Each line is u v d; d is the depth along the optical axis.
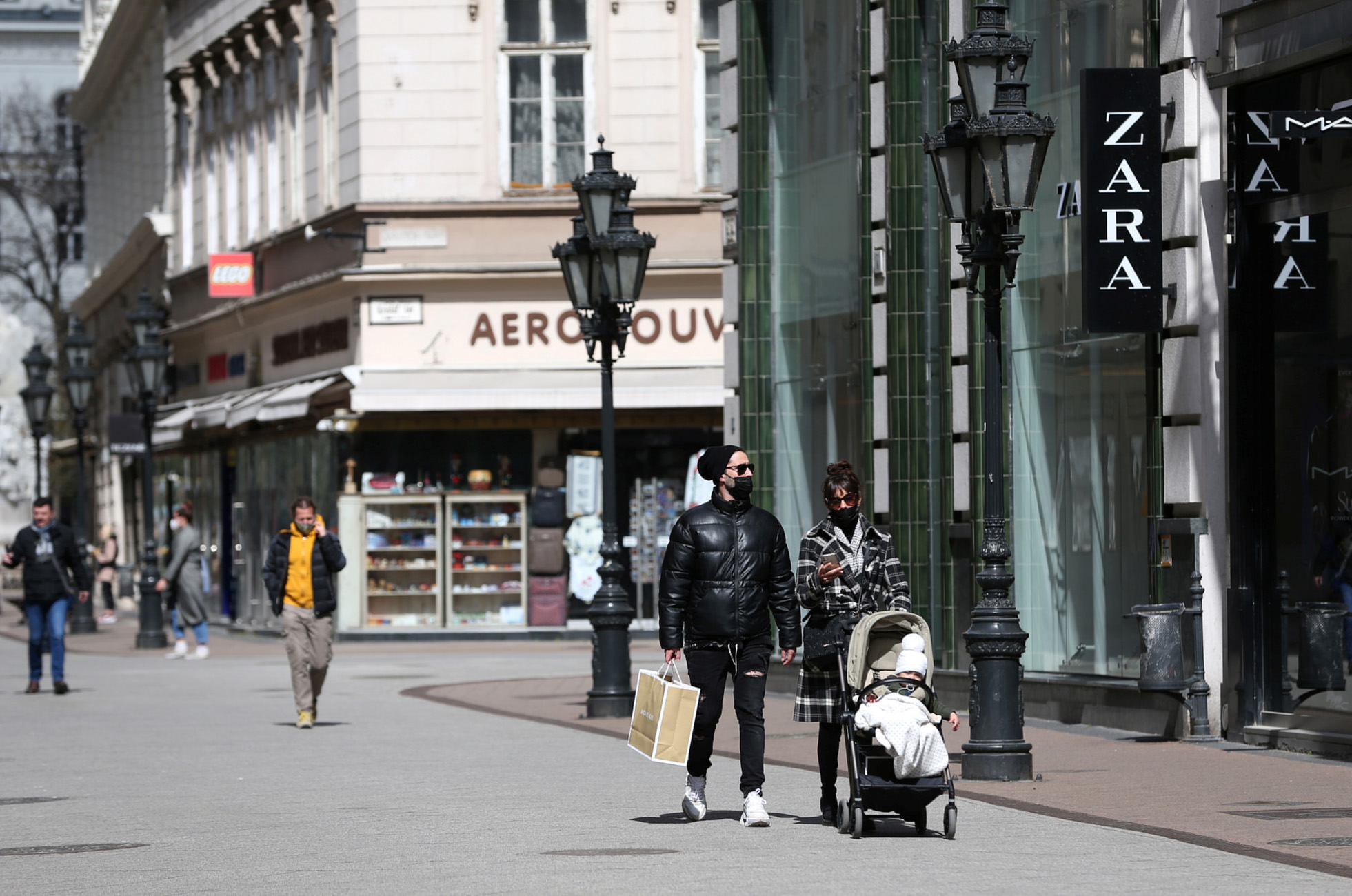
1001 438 23.55
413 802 21.92
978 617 23.34
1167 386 28.05
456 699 37.28
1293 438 26.69
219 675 46.28
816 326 38.22
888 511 34.78
